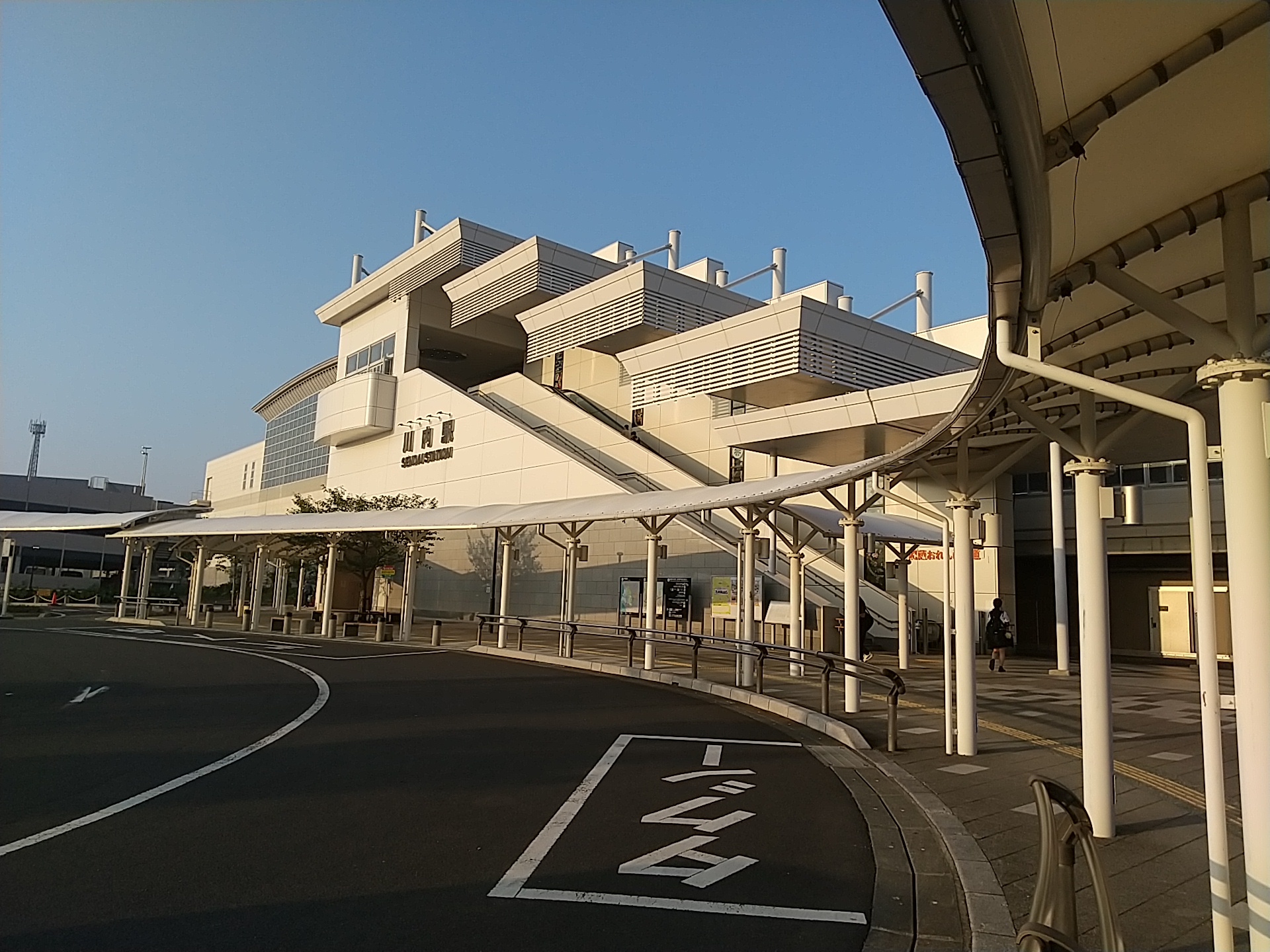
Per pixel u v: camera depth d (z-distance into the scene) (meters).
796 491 12.24
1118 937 2.96
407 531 26.58
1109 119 3.84
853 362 26.70
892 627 25.14
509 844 5.98
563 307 35.81
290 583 55.84
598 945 4.33
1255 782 3.79
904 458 9.36
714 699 14.11
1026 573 30.09
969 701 9.44
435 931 4.46
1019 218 3.77
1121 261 4.98
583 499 20.38
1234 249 4.37
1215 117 3.83
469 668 18.05
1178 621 26.08
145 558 34.44
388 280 46.66
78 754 8.93
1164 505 24.64
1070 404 8.59
